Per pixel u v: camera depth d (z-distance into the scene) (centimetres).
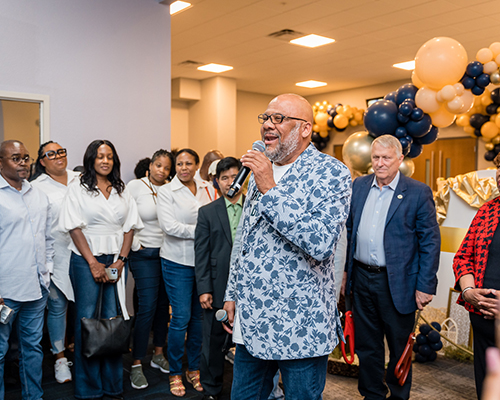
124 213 263
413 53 741
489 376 45
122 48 379
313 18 578
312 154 156
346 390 279
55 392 271
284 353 145
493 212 206
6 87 320
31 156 336
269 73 895
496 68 359
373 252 240
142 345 286
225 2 526
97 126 367
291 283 146
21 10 325
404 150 379
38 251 240
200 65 834
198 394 270
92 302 250
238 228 182
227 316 179
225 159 249
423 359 326
